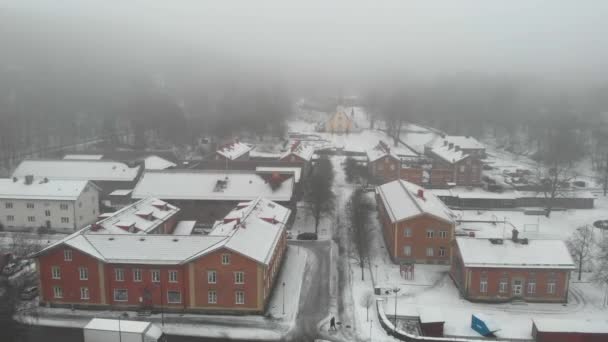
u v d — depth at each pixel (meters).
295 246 88.19
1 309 56.84
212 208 96.94
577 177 147.88
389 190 99.19
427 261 81.50
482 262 68.25
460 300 68.94
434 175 135.00
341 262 81.50
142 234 66.50
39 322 60.69
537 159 172.75
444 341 56.78
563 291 68.44
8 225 95.06
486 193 120.88
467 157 133.75
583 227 100.69
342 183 133.75
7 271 72.44
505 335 59.00
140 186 99.38
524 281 68.44
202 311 63.59
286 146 192.12
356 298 68.62
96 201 101.75
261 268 62.25
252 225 71.88
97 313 63.31
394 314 64.25
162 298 63.56
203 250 63.44
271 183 98.38
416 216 80.06
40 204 93.94
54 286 64.31
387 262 82.50
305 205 110.44
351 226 97.12
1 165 147.88
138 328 53.72
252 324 61.03
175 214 87.12
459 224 102.81
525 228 101.50
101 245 64.62
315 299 67.88
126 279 63.34
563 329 57.25
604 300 69.62
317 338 57.94
